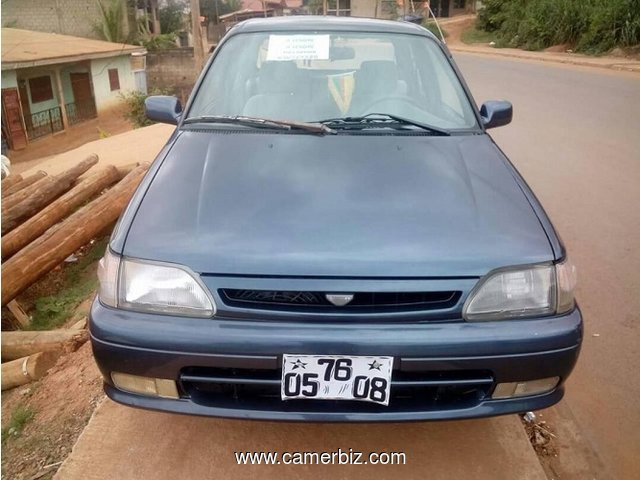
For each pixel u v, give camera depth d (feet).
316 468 6.79
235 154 7.46
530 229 6.33
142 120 55.01
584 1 66.95
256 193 6.63
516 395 6.07
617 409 8.20
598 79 42.32
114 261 6.08
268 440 7.16
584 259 12.42
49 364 9.38
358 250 5.86
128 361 5.85
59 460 7.20
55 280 14.42
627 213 15.08
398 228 6.14
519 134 24.30
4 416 8.39
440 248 5.94
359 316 5.70
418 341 5.64
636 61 52.34
